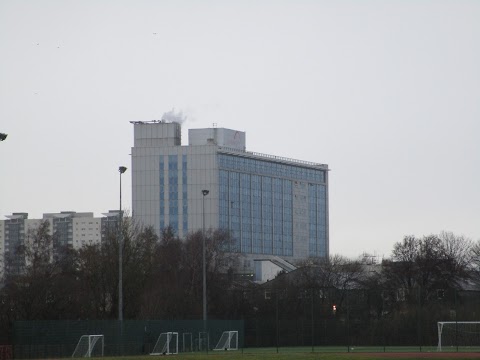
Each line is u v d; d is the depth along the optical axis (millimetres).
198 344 193125
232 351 190500
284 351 190875
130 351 170375
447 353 174375
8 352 151500
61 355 158250
